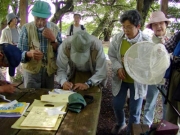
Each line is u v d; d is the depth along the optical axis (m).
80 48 2.50
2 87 2.38
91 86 2.65
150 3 5.38
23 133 1.59
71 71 2.87
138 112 2.88
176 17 5.28
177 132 1.64
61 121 1.77
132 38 2.66
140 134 1.86
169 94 2.24
